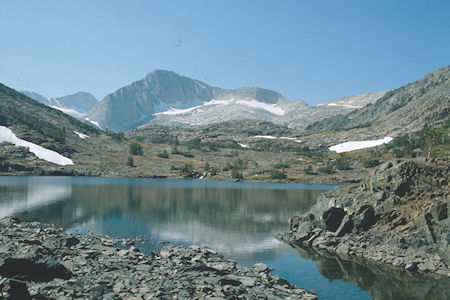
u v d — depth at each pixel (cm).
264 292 2880
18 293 2048
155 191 14375
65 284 2533
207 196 13038
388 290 3238
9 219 5281
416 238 4156
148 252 4353
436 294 3133
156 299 2377
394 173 4947
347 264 4100
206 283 2919
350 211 5031
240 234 5919
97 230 5750
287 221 7469
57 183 16550
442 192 4531
